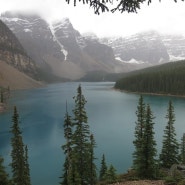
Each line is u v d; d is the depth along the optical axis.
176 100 161.88
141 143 40.72
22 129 87.81
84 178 37.44
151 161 39.25
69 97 183.62
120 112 119.25
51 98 177.38
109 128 87.31
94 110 125.75
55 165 56.19
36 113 117.25
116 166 54.16
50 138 76.44
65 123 37.00
